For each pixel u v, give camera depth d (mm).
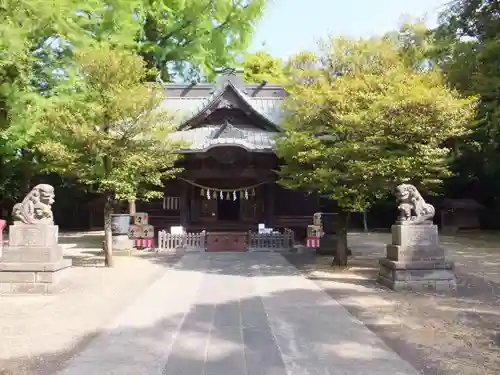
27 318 8836
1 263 11375
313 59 14859
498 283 12438
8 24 10758
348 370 6043
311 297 10734
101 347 7039
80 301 10398
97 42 17625
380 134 12938
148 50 27641
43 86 15234
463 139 22562
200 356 6613
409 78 13188
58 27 13492
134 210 22922
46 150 14023
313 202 25719
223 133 22969
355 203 13969
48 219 11945
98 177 15328
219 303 10148
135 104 14367
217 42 30391
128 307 9781
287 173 16078
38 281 11305
